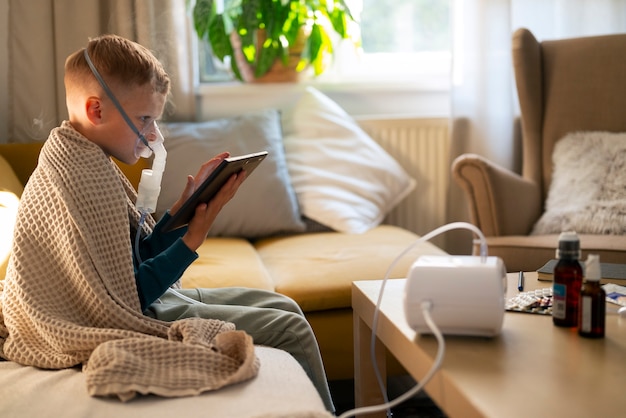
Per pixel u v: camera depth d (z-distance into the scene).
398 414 2.00
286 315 1.45
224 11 2.94
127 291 1.29
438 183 3.11
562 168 2.59
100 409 1.04
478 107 3.02
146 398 1.08
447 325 1.10
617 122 2.62
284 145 2.85
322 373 1.42
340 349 1.98
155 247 1.49
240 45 2.95
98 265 1.25
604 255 2.10
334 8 2.97
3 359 1.34
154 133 1.43
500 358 1.04
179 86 2.84
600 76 2.66
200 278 1.95
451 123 3.03
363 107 3.16
